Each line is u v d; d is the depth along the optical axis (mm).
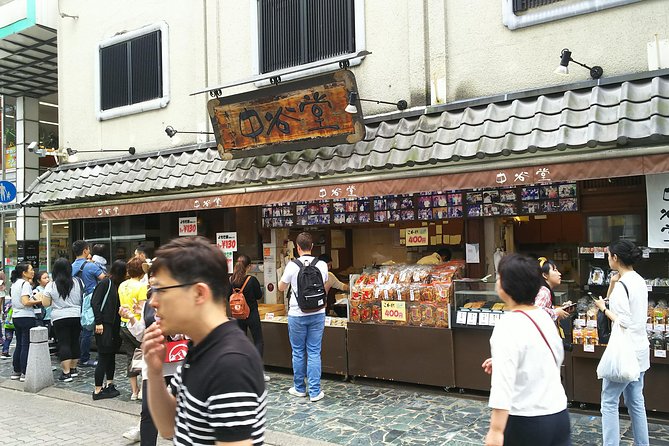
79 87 10617
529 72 6219
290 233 8945
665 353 5160
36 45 11562
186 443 1924
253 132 7594
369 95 7355
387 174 6453
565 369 5707
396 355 6730
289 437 5227
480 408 5906
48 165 15430
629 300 4223
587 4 5836
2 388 7980
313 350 6438
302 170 7008
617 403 4238
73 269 8297
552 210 6445
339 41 7551
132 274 5945
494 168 5758
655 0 5562
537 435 2736
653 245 5566
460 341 6355
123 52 9945
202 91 7805
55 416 6348
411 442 5000
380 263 9344
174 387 2207
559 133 5262
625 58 5688
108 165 9727
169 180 8328
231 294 7105
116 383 7816
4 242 15766
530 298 2934
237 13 8609
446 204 7141
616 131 4969
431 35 6848
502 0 6391
